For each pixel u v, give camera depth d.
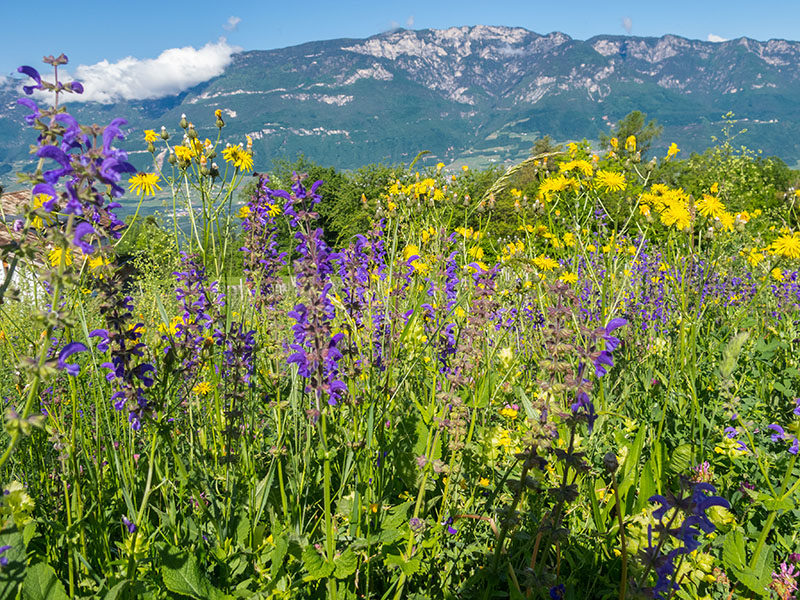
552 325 2.50
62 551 2.76
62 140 1.70
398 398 4.04
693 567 2.69
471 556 3.02
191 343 3.25
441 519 3.00
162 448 3.29
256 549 2.85
